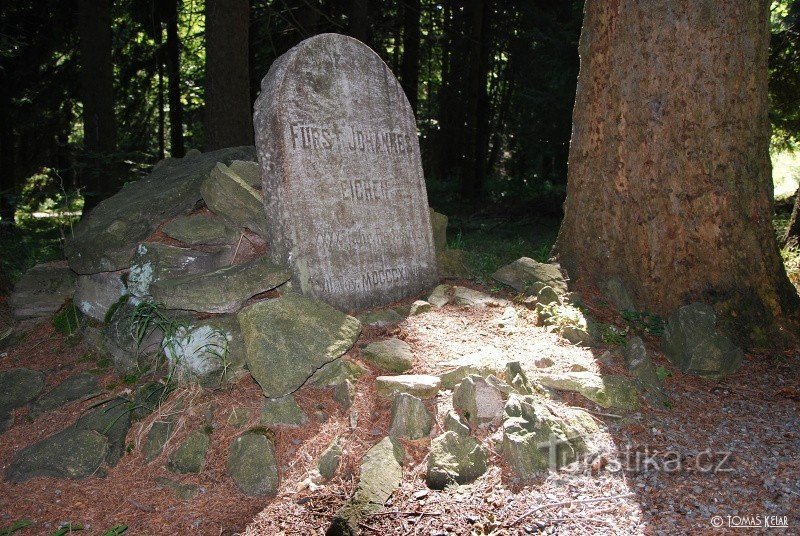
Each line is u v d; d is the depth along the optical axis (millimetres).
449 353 5277
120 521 3945
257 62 16281
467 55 23953
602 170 6504
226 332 5105
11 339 6207
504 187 23281
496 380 4598
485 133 24297
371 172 6219
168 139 28719
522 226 16031
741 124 5965
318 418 4586
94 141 13711
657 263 6137
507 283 6715
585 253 6664
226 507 3979
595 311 6137
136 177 14188
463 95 24391
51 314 6418
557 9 21656
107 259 5695
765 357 5680
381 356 5098
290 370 4711
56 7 16719
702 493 3785
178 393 4859
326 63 5941
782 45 11883
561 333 5648
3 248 10797
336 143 5953
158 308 5164
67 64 18641
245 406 4715
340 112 6008
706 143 5961
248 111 9992
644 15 6031
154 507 4051
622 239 6395
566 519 3590
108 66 13836
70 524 3914
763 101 6039
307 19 13500
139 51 21281
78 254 5793
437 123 28625
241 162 6328
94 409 4945
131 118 23594
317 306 5234
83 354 5699
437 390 4711
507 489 3881
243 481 4121
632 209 6285
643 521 3551
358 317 5832
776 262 6129
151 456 4469
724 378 5359
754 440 4406
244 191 5875
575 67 17062
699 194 5988
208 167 6270
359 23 14281
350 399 4668
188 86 26016
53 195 12117
